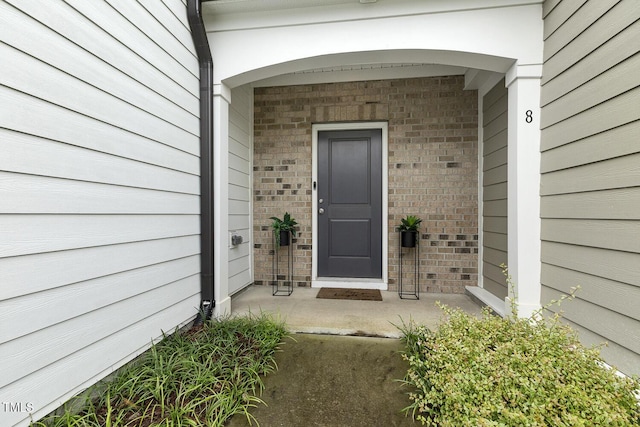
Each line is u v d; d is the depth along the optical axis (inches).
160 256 75.7
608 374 49.0
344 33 90.7
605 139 63.4
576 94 71.4
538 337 57.5
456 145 131.2
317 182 144.4
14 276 43.3
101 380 57.7
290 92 141.9
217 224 98.1
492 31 85.4
